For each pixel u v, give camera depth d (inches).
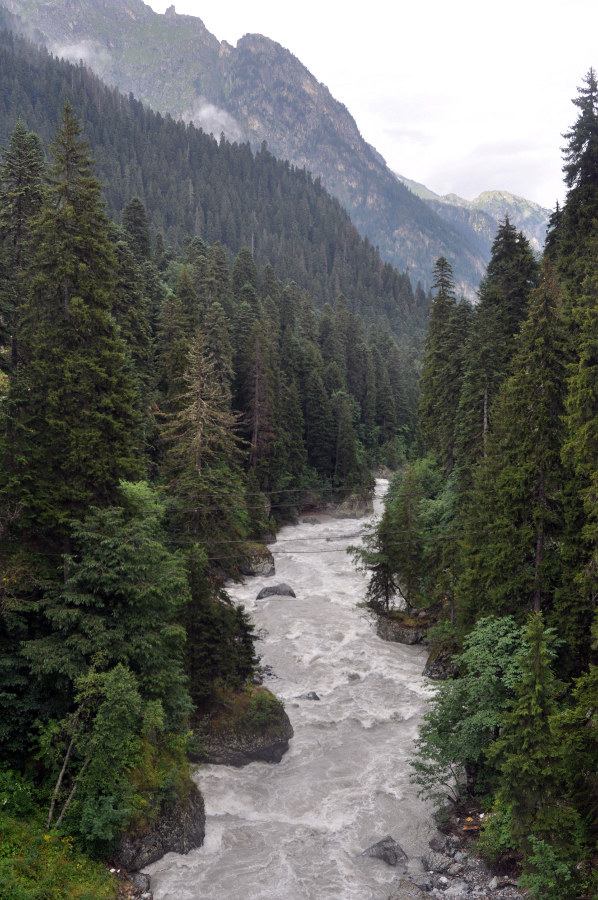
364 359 4431.6
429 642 1542.8
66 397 911.7
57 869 679.1
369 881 772.0
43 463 887.1
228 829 884.0
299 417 3186.5
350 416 3526.1
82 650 772.6
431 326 2320.4
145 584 828.6
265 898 737.0
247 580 2059.5
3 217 1202.0
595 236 1437.0
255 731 1066.7
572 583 878.4
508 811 747.4
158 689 839.7
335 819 907.4
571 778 711.7
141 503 1084.5
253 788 989.8
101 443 912.3
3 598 786.2
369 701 1282.0
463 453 1445.6
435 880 764.6
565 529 916.6
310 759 1074.1
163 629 876.0
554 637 772.6
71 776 783.7
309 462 3454.7
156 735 898.1
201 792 959.0
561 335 961.5
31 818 733.3
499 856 770.2
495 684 850.8
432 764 1000.2
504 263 1691.7
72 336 932.6
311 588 1998.0
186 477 1224.8
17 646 802.2
